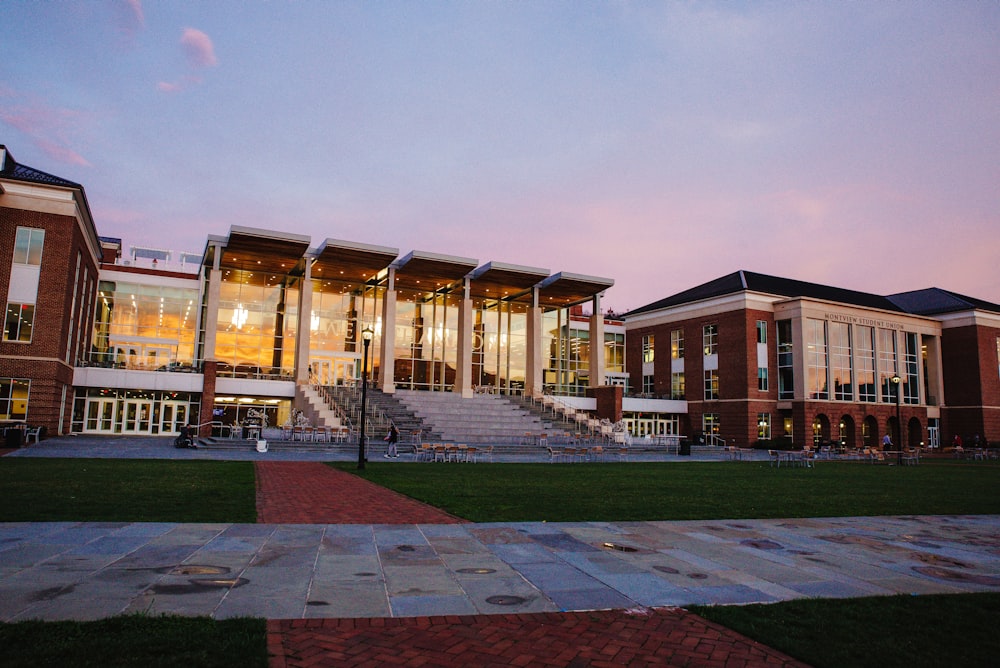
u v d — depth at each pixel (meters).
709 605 6.75
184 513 11.30
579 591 7.22
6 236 34.09
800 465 33.50
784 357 54.66
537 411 47.78
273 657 5.08
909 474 27.45
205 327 46.28
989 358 60.53
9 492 13.25
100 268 46.62
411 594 6.93
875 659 5.29
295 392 44.62
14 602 6.15
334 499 14.05
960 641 5.77
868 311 57.03
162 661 4.76
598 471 24.91
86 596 6.41
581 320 64.31
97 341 45.91
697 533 10.95
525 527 11.00
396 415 41.34
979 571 8.77
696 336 59.16
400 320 53.69
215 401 43.78
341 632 5.71
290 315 49.03
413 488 16.62
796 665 5.25
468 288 49.44
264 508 12.41
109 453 26.08
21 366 33.66
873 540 10.85
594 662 5.21
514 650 5.43
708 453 43.78
